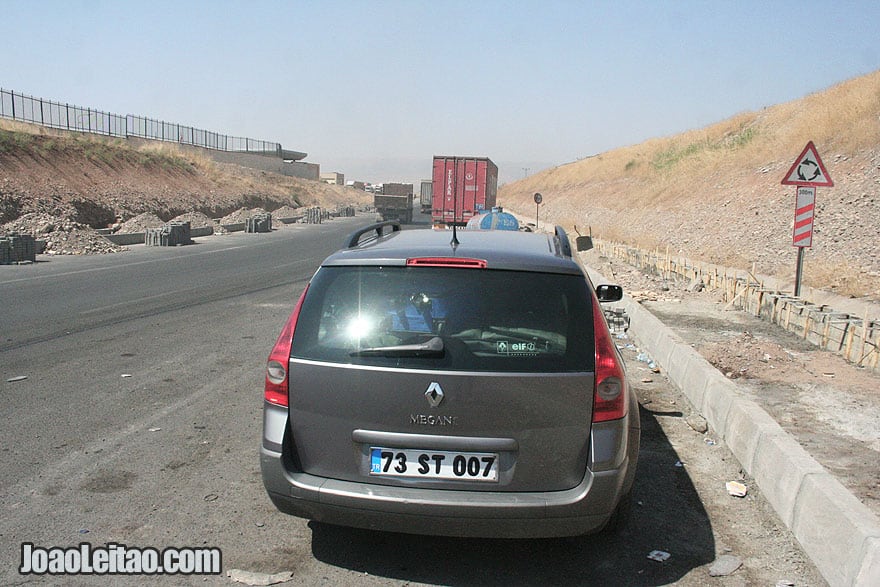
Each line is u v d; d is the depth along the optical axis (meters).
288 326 3.76
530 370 3.41
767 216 20.92
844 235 16.00
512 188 112.31
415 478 3.44
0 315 10.77
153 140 60.59
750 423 4.99
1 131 33.31
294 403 3.61
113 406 6.30
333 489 3.46
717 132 43.81
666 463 5.16
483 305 3.54
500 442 3.40
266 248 26.27
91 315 10.92
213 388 6.93
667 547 3.91
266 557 3.76
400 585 3.51
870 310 10.24
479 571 3.65
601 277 15.95
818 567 3.63
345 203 96.12
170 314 11.18
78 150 38.06
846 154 21.92
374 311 3.61
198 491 4.56
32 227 23.52
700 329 9.98
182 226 27.91
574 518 3.36
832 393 6.72
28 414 6.03
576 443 3.43
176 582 3.49
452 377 3.39
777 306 10.27
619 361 3.61
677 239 24.66
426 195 57.44
